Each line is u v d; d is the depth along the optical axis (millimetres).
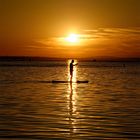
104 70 122062
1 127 19375
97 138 17000
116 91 41750
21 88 45344
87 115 23656
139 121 21422
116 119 22125
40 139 16656
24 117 22578
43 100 31984
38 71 103875
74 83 55500
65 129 19016
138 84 54031
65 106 28000
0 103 29594
